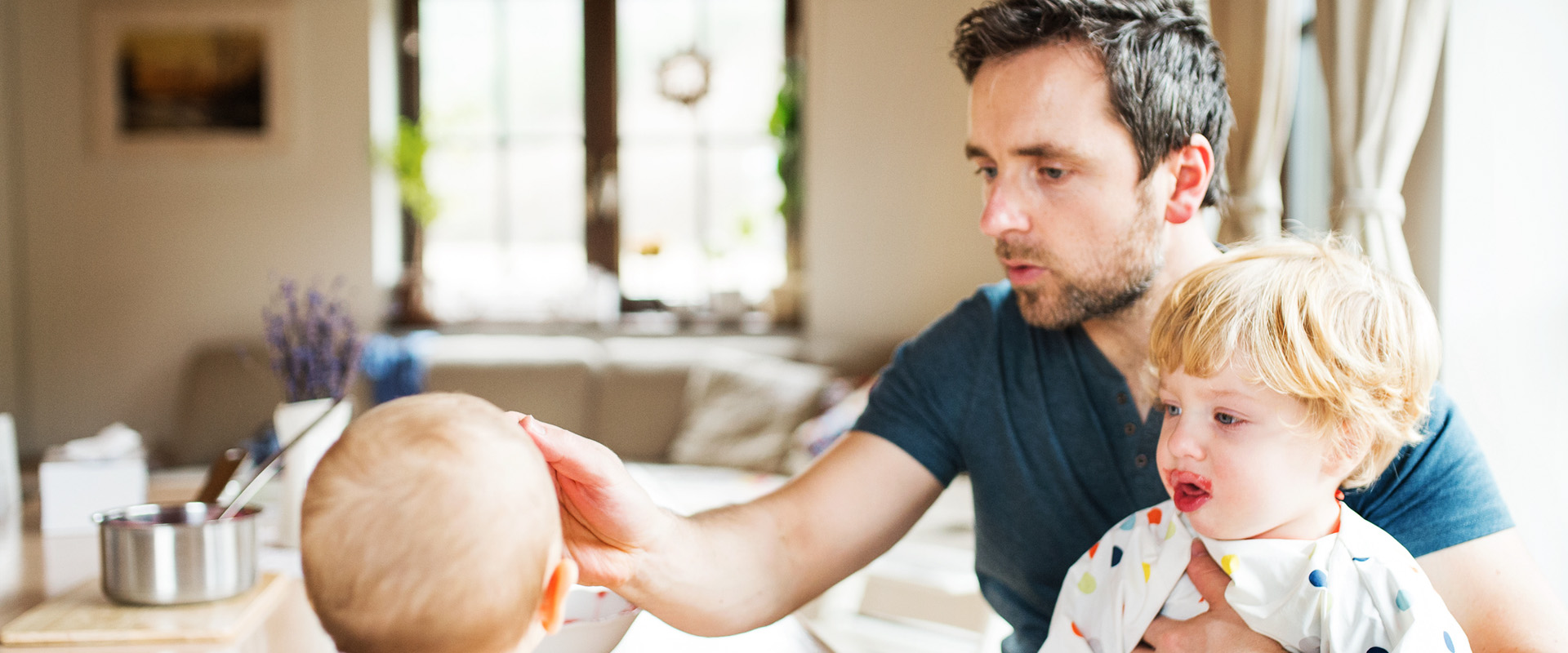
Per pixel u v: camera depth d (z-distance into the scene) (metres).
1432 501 0.86
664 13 4.48
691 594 0.89
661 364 4.05
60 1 4.41
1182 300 0.87
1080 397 1.00
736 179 4.51
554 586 0.62
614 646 0.87
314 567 0.56
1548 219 1.76
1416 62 1.71
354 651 0.58
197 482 2.00
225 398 4.11
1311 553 0.83
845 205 4.30
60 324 4.47
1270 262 0.87
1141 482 0.97
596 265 4.53
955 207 4.25
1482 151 1.76
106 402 4.47
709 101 4.50
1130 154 0.87
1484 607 0.82
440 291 4.56
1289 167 2.80
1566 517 1.77
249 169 4.42
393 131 4.53
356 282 4.41
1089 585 0.96
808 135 4.31
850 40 4.27
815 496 1.02
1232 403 0.83
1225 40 2.39
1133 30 0.86
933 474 1.06
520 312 4.52
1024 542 1.04
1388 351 0.81
